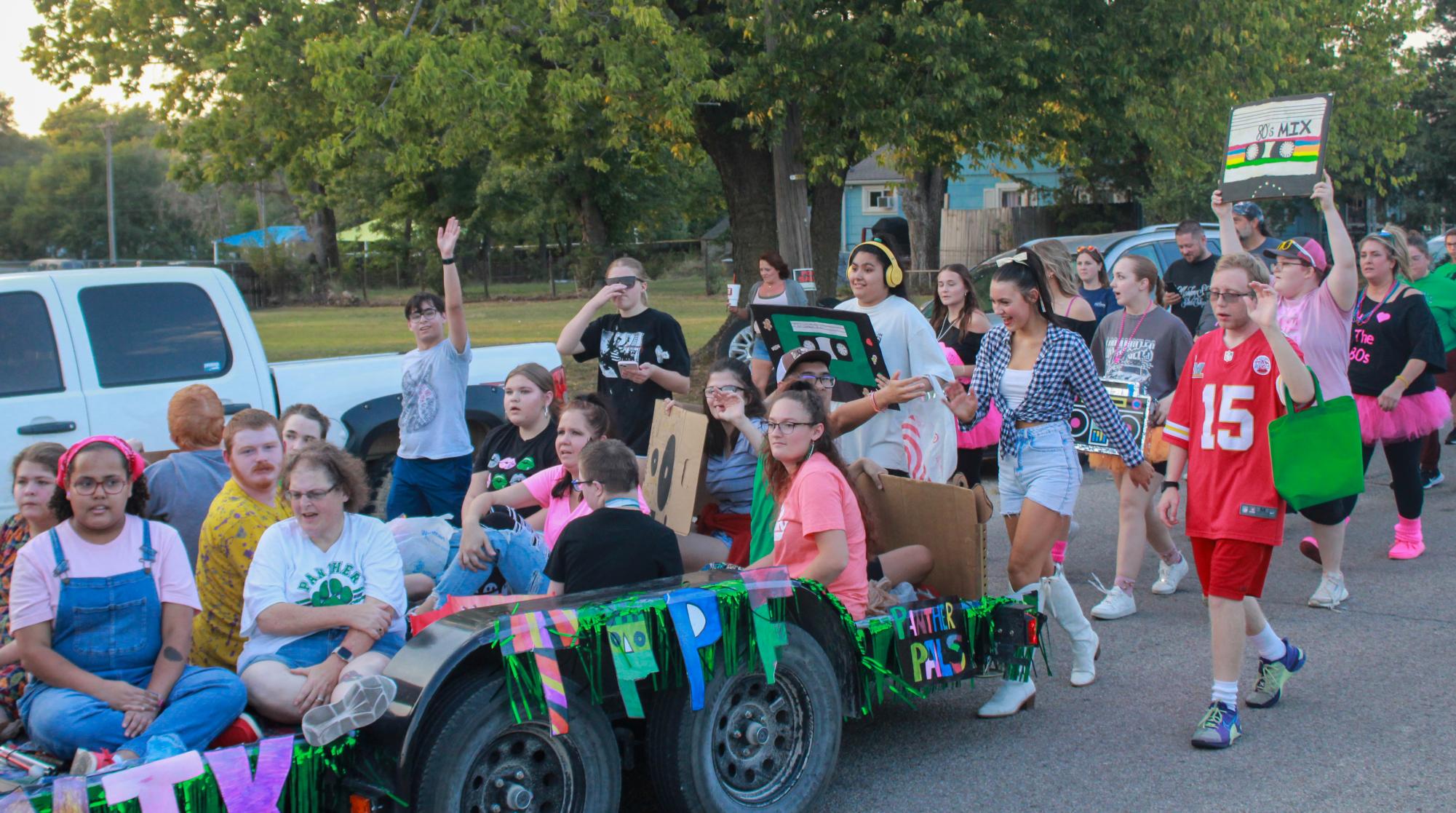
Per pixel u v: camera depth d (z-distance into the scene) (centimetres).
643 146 1905
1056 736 483
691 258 4759
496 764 352
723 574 409
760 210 1691
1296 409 454
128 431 668
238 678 379
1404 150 2380
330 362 766
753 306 552
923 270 2755
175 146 1566
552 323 2766
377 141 1404
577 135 1688
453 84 1204
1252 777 435
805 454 443
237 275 4188
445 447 674
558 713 341
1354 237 3397
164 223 7075
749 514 548
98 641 372
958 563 488
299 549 409
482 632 340
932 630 458
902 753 471
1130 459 512
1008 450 520
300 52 1375
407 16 1406
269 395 718
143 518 397
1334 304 623
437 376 672
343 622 396
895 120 1352
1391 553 746
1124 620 642
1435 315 950
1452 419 954
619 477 416
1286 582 705
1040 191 2956
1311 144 591
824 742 419
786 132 1464
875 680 440
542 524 525
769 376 773
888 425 555
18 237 6956
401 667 342
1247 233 887
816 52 1340
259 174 1561
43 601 369
